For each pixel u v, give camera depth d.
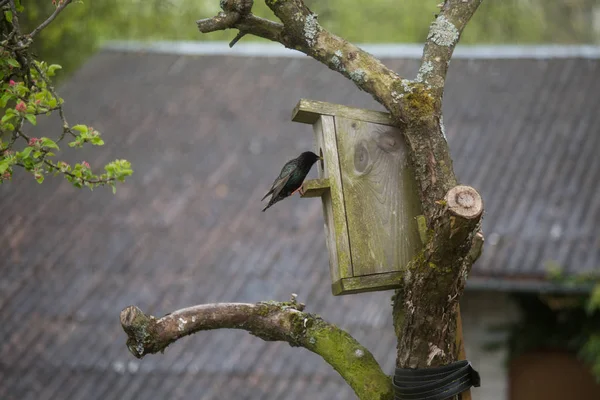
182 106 17.47
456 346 5.40
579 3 25.84
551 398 14.43
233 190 15.57
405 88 5.48
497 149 15.91
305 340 5.70
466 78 17.69
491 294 14.48
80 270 14.39
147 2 19.11
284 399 12.45
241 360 13.02
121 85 18.09
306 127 16.78
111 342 13.39
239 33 5.89
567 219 14.43
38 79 5.94
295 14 5.70
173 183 15.76
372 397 5.49
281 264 14.25
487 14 23.61
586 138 16.05
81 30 19.28
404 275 5.25
